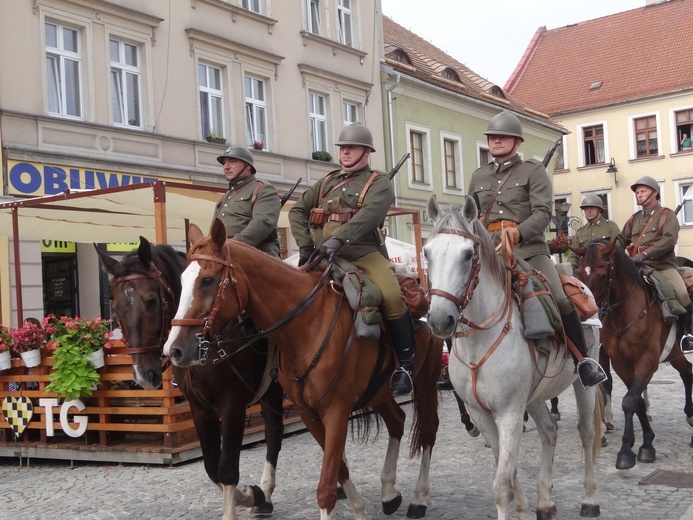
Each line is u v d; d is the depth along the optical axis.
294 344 4.89
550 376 5.23
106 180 15.11
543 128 31.89
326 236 5.41
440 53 31.42
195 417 5.62
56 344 8.27
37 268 14.12
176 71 16.88
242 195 6.22
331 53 21.72
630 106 39.28
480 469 7.43
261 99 19.53
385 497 5.86
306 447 8.84
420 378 6.00
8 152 13.42
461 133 27.02
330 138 21.69
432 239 4.49
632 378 7.87
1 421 8.77
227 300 4.56
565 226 24.97
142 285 5.43
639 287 7.69
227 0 18.41
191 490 6.98
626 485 6.61
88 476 7.79
